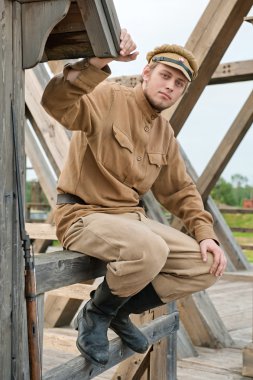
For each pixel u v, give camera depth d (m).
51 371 2.17
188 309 4.55
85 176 2.43
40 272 2.02
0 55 1.69
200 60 3.76
